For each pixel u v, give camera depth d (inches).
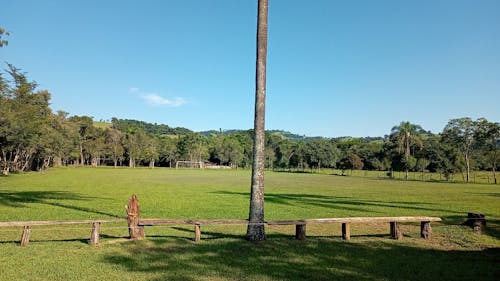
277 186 1723.7
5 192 1088.8
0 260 348.5
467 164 2696.9
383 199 1091.9
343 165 3688.5
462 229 564.1
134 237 457.4
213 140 5679.1
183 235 504.4
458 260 378.9
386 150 3924.7
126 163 4877.0
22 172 2475.4
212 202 957.8
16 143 1980.8
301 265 350.9
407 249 430.9
